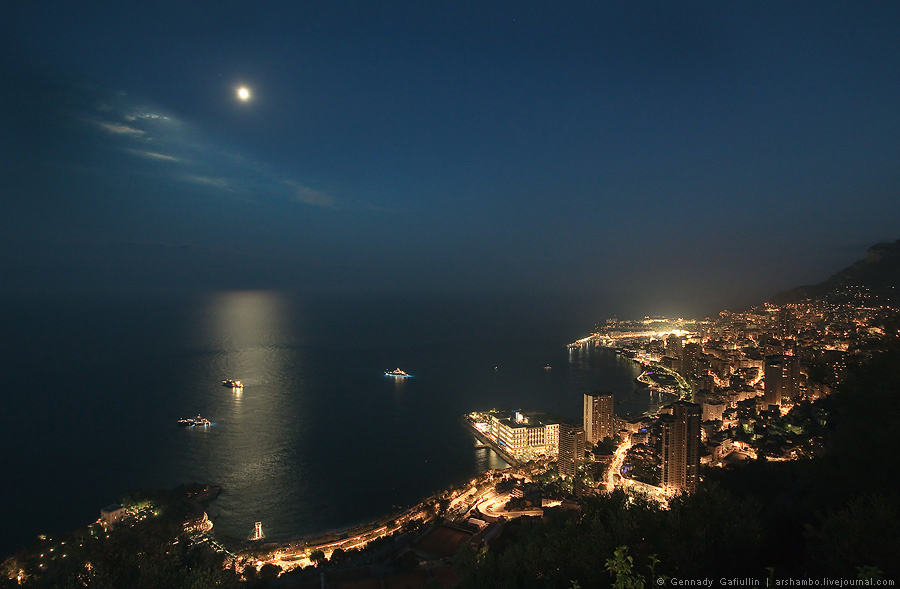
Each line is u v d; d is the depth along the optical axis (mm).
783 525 17266
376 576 48688
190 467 91250
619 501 14281
